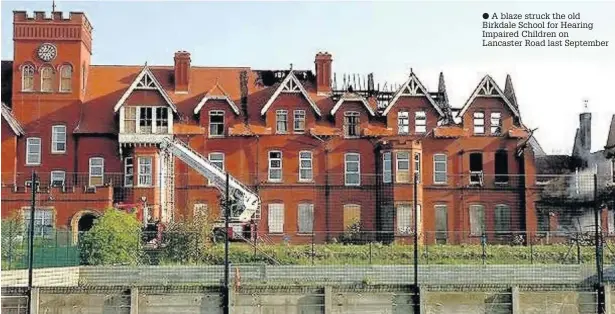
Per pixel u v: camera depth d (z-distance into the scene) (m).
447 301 43.44
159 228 58.41
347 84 73.25
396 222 66.69
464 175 69.25
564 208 68.81
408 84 70.31
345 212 68.69
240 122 70.00
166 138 66.62
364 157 69.44
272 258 55.91
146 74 68.50
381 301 43.25
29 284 42.25
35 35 70.00
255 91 72.31
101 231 52.41
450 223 68.69
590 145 74.38
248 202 63.47
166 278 49.31
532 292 43.66
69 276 48.12
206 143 69.25
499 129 70.00
